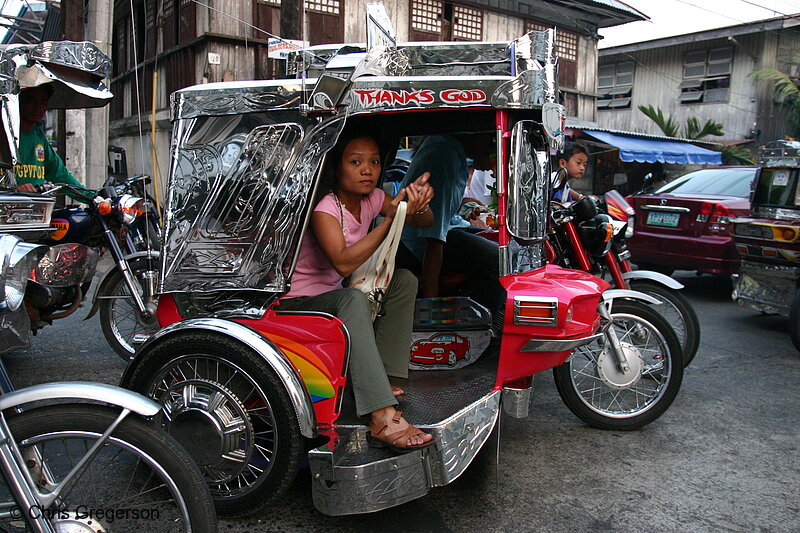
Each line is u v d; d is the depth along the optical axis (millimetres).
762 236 5285
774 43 19359
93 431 1827
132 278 4215
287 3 6891
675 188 8133
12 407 1820
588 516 2652
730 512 2715
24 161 4188
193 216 2574
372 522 2570
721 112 20250
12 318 2020
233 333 2428
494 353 3404
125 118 14016
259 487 2480
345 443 2482
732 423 3693
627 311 3447
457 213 4371
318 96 2410
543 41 2717
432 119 3188
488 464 3113
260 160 2516
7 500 1910
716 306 6938
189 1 11086
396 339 2840
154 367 2578
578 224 3871
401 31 12711
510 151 2623
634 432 3539
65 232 4066
